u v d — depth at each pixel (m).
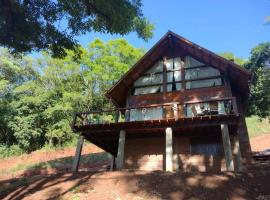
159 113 19.12
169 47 20.80
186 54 20.42
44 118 35.56
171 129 16.34
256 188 11.77
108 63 36.44
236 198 11.06
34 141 35.72
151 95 19.84
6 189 14.59
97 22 13.71
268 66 22.38
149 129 17.09
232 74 18.61
